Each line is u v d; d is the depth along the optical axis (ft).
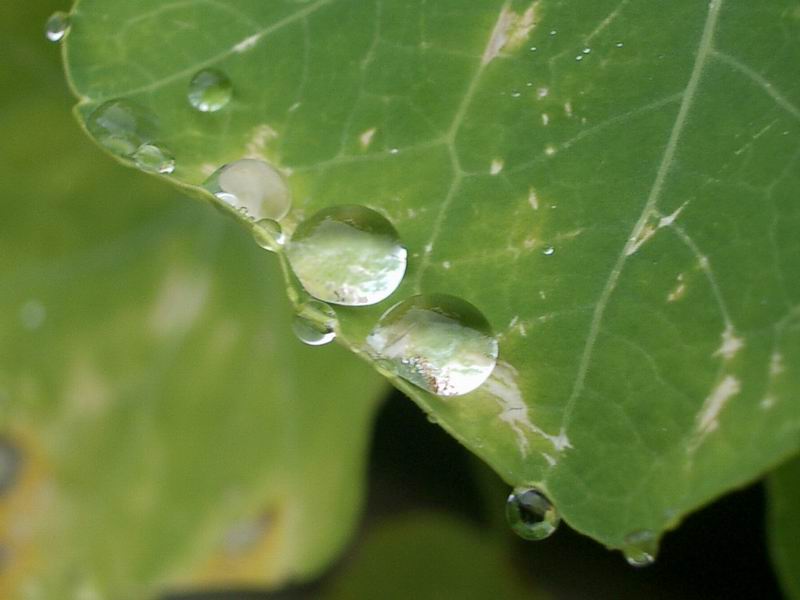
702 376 0.30
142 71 0.30
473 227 0.29
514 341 0.29
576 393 0.29
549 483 0.29
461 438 0.29
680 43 0.30
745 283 0.30
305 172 0.29
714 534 0.41
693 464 0.30
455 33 0.30
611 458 0.29
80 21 0.30
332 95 0.30
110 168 0.41
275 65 0.30
